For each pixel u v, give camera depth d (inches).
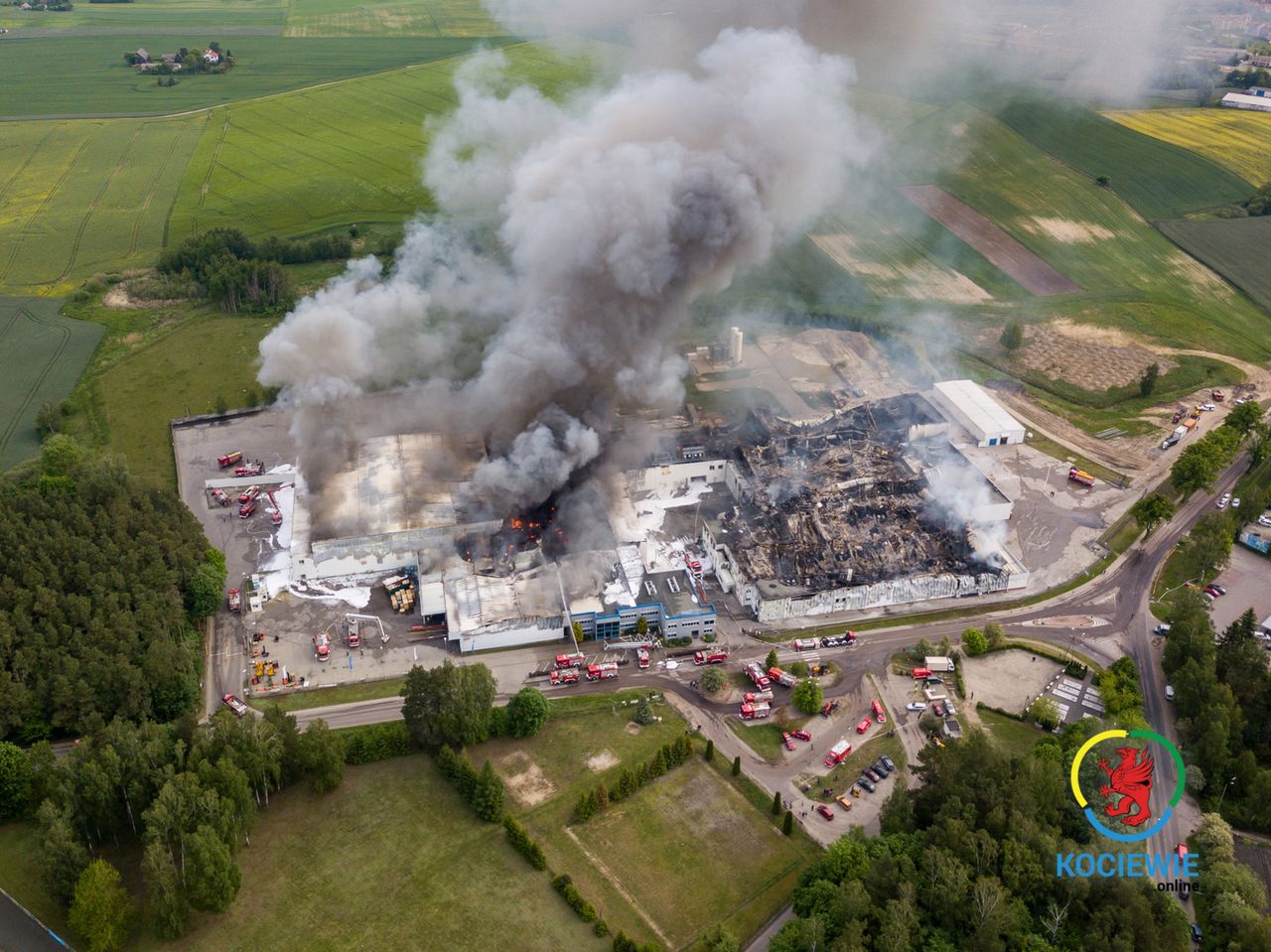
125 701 5068.9
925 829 4392.2
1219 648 5511.8
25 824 4596.5
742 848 4574.3
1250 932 3917.3
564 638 5925.2
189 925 4175.7
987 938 3791.8
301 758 4746.6
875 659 5777.6
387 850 4522.6
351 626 5851.4
